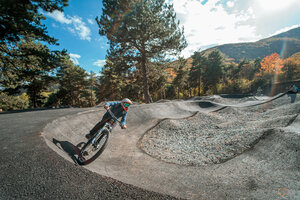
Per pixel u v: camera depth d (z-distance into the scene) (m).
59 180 1.78
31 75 12.23
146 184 2.58
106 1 16.72
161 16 18.69
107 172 2.84
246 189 2.53
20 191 1.56
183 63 22.25
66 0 10.92
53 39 11.17
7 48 11.68
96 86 39.41
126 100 3.07
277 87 34.34
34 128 3.74
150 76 23.81
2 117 6.41
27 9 10.58
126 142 6.70
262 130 5.27
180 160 4.83
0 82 13.88
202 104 16.89
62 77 32.38
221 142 5.94
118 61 20.31
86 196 1.58
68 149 3.38
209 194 2.32
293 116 5.95
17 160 2.13
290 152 3.49
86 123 6.76
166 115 12.18
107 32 18.33
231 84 42.34
